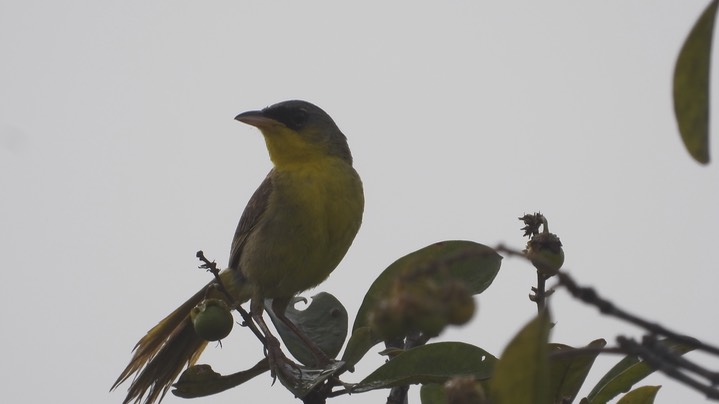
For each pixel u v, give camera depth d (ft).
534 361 15.15
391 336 15.28
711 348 15.29
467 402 16.48
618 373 24.25
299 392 28.60
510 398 15.33
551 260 26.43
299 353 33.01
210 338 29.55
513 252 15.69
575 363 23.20
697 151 14.97
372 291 28.55
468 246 28.07
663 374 15.15
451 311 15.11
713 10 14.38
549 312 15.07
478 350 24.82
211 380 29.91
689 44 14.74
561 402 23.54
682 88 14.97
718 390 14.71
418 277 15.51
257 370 30.22
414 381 24.89
